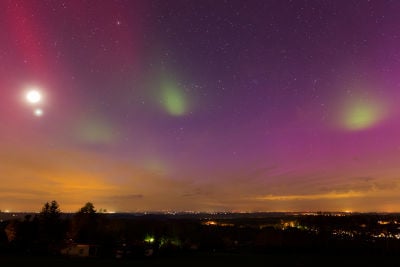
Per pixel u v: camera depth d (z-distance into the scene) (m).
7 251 70.88
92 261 60.72
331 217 132.62
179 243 91.81
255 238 98.44
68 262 57.94
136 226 106.25
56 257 65.12
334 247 84.00
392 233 103.31
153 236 96.94
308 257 70.69
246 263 60.88
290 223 129.25
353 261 64.38
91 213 95.31
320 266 57.97
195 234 104.94
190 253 77.31
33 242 78.69
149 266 55.53
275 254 76.06
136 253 72.06
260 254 76.25
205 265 57.81
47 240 81.31
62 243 78.94
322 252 79.38
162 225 110.81
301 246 86.00
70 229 91.31
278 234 98.81
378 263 62.12
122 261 62.00
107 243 81.75
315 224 119.88
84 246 70.19
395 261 64.88
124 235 94.88
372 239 92.62
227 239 99.12
